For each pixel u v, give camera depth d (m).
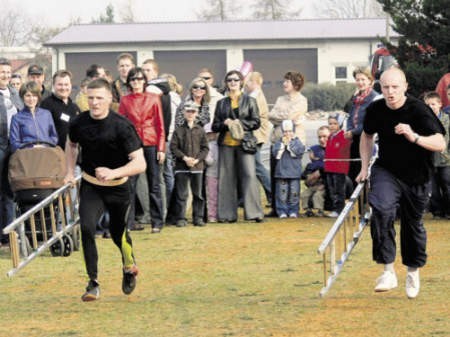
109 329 8.64
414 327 8.39
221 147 16.72
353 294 10.15
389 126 9.48
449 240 14.09
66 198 12.62
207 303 9.83
